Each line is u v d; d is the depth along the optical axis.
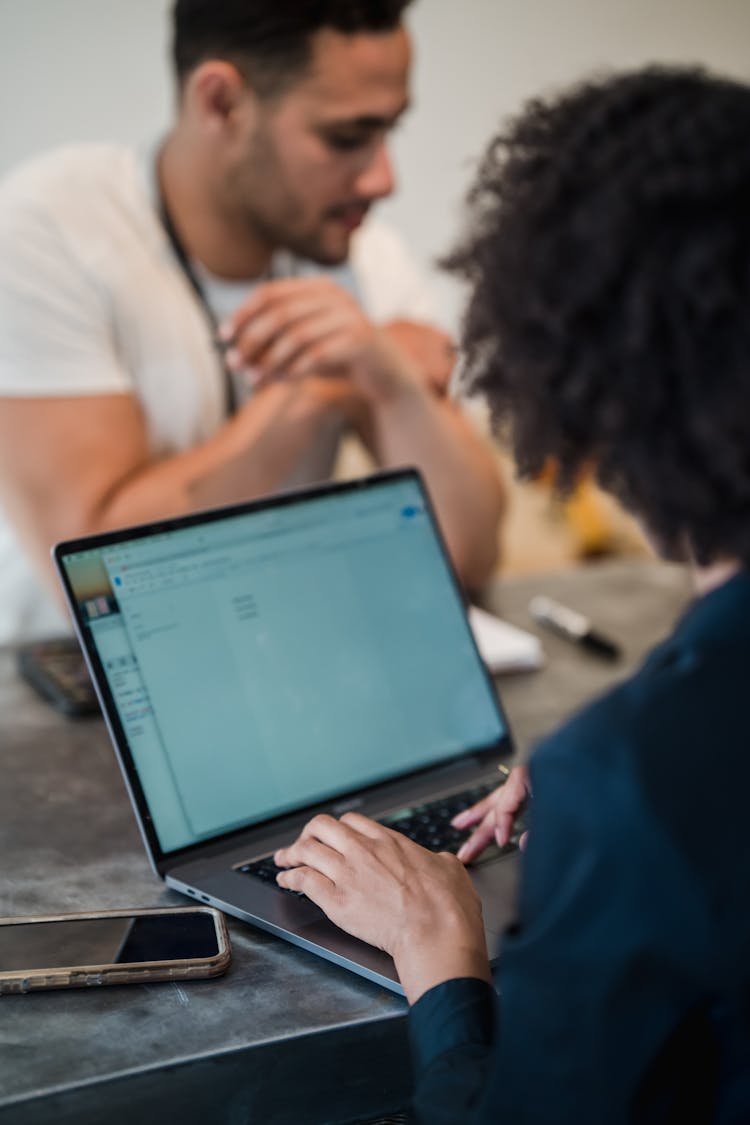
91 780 1.10
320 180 1.52
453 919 0.77
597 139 0.57
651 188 0.53
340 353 1.53
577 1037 0.54
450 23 2.81
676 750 0.53
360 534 1.10
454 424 1.65
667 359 0.54
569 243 0.56
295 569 1.05
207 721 0.96
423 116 2.86
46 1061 0.70
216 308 1.66
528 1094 0.56
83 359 1.55
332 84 1.45
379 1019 0.75
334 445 1.73
